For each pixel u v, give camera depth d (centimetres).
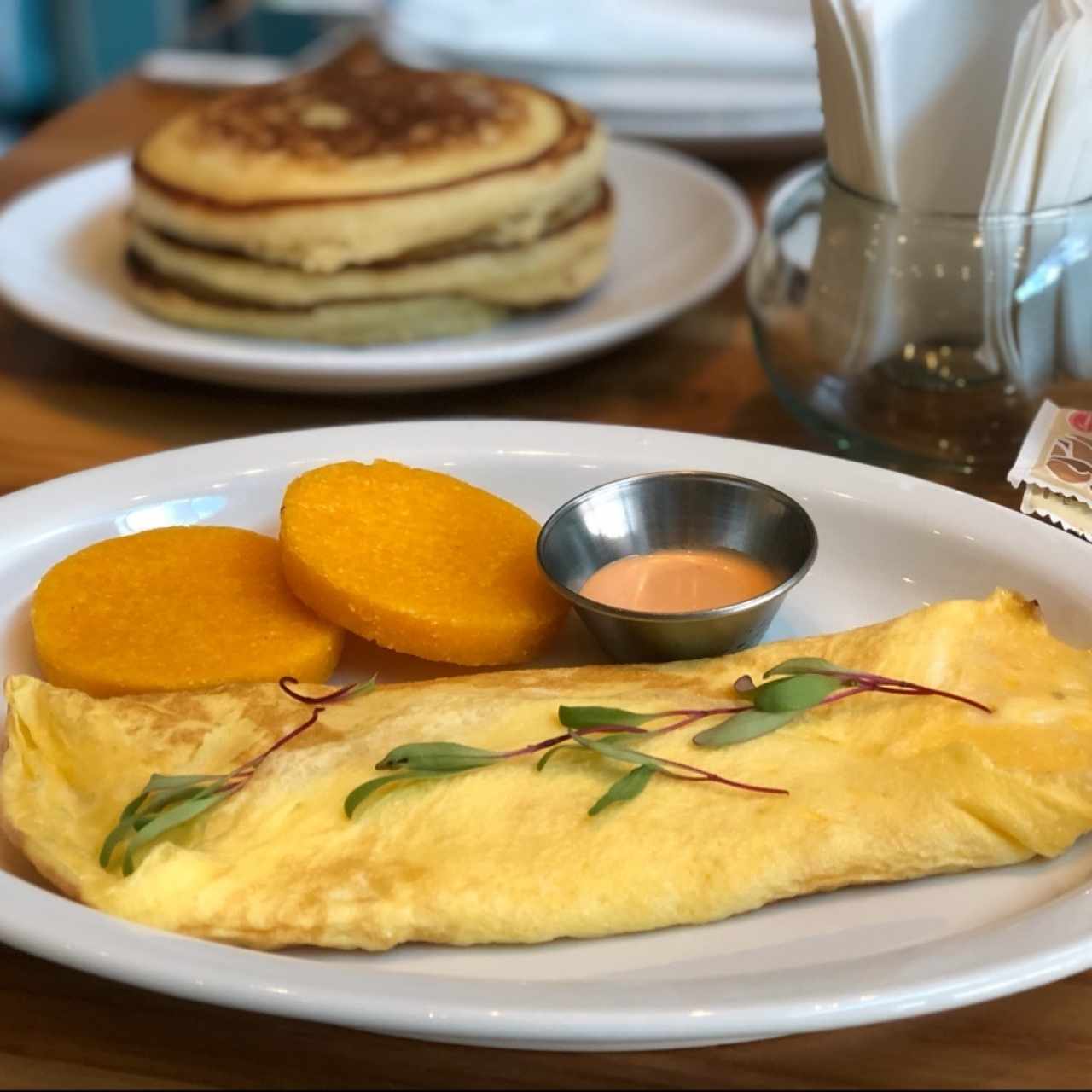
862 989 34
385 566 46
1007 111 46
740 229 65
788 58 75
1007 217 48
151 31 130
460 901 37
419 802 39
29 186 76
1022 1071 36
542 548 45
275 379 56
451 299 59
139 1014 37
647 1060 36
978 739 40
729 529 47
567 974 37
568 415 58
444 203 58
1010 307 49
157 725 41
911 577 47
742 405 58
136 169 62
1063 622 44
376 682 46
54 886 39
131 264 63
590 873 38
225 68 90
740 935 38
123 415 58
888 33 47
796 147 77
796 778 39
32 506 49
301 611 46
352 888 38
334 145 60
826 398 53
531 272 60
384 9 98
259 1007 35
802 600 47
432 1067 36
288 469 50
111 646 45
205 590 47
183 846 39
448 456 51
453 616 45
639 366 60
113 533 49
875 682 41
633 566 47
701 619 43
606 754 39
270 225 57
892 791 39
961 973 35
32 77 130
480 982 35
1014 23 47
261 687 43
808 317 53
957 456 51
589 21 80
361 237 57
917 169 49
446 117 62
